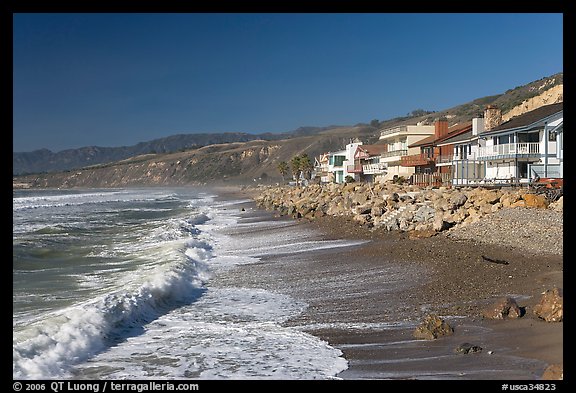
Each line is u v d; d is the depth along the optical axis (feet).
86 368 35.47
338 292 55.52
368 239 92.94
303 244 94.27
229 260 81.10
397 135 244.42
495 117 165.78
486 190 115.65
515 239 76.89
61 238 112.68
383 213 115.44
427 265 65.26
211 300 54.90
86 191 633.61
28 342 37.06
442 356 34.68
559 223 82.79
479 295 50.01
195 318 47.96
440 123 216.74
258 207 215.72
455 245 77.10
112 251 92.38
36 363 34.81
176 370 34.83
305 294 55.88
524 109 298.56
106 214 199.82
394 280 58.90
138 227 138.00
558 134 134.10
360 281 59.82
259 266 74.38
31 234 120.67
